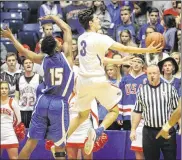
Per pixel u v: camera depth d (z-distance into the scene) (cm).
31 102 1166
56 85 908
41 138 916
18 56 1315
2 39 1456
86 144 902
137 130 1090
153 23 1392
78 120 936
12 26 1574
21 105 1166
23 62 1230
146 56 1217
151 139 1005
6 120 1098
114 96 905
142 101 1005
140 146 1088
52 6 1544
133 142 1095
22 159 936
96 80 894
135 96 1134
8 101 1098
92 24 913
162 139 1001
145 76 1137
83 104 916
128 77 1140
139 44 1383
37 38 1492
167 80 1138
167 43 1339
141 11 1525
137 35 1416
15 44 930
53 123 910
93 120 1066
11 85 1194
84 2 1527
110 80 1175
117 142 1152
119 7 1478
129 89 1135
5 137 1097
